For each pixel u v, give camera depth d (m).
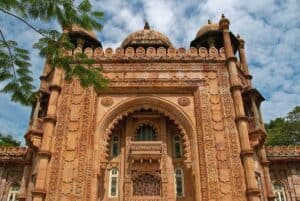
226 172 15.01
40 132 16.45
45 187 14.39
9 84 8.62
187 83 17.48
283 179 20.06
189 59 18.17
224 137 15.91
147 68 17.92
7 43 8.36
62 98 16.81
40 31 8.47
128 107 17.28
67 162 15.13
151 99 17.28
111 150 17.45
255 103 17.95
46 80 19.17
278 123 33.97
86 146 15.55
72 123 16.16
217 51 18.64
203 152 15.60
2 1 7.07
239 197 14.41
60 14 8.02
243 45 21.28
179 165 17.03
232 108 16.69
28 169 18.05
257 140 16.70
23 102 8.86
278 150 20.50
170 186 16.23
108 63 18.00
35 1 7.57
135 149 16.56
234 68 17.70
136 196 16.14
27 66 8.62
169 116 17.12
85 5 8.27
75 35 20.11
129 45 21.62
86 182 14.85
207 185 14.78
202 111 16.66
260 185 16.44
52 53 8.76
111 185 16.56
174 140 17.78
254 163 16.56
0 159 20.69
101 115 16.78
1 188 20.33
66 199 14.29
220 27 19.84
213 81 17.61
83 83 9.49
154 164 16.66
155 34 22.33
